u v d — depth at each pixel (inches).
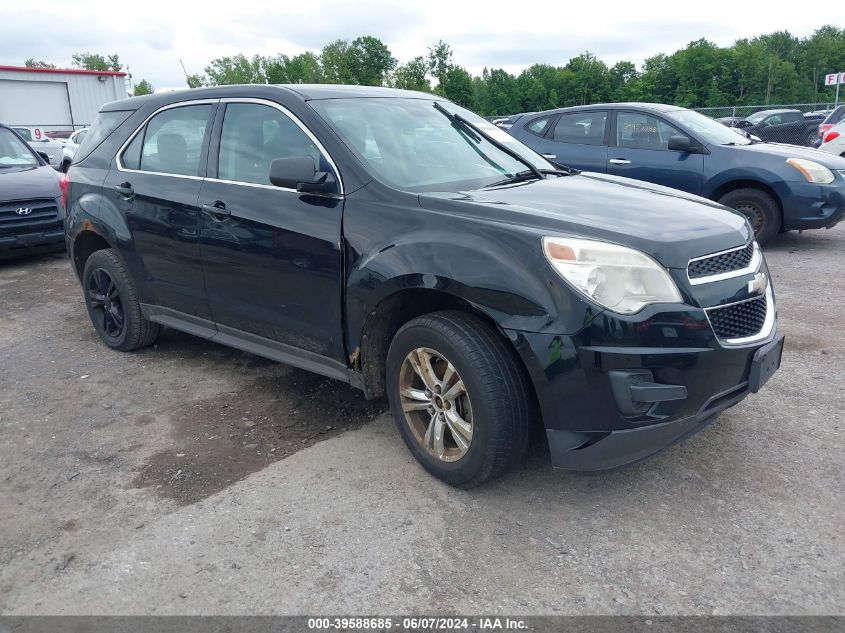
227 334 169.6
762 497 121.6
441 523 117.0
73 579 105.7
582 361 107.1
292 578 104.7
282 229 144.4
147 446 147.3
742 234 124.5
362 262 130.1
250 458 140.9
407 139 152.7
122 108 201.0
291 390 174.9
